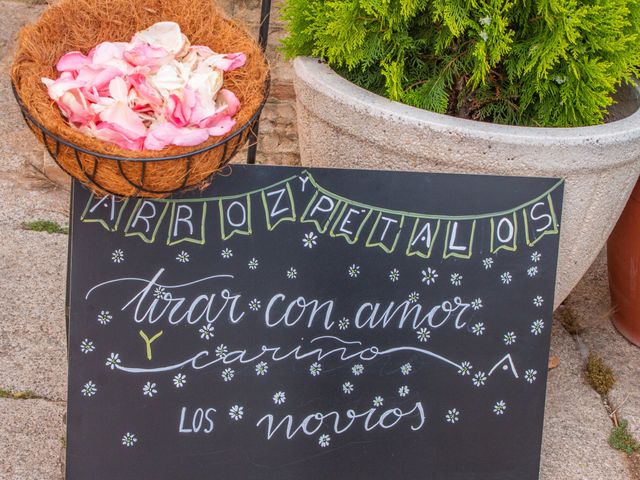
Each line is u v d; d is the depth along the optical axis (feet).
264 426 6.40
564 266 7.34
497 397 6.60
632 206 8.14
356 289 6.34
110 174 5.28
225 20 6.33
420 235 6.31
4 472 6.92
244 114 5.58
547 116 7.27
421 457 6.58
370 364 6.46
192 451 6.31
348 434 6.50
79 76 5.57
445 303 6.44
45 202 10.28
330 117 6.79
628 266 8.47
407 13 6.51
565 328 9.07
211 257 6.14
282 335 6.32
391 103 6.52
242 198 6.10
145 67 5.62
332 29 6.82
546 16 6.47
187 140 5.13
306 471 6.47
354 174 6.17
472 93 7.40
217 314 6.22
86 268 6.00
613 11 6.60
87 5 6.02
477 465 6.64
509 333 6.54
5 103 11.10
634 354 8.77
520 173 6.42
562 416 7.92
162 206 5.99
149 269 6.07
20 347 8.16
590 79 6.77
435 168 6.52
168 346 6.19
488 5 6.55
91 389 6.14
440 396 6.55
